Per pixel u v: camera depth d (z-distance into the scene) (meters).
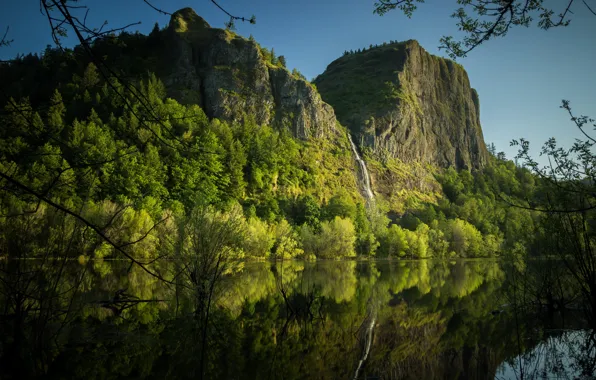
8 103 5.16
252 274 39.16
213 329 14.17
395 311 19.08
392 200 146.25
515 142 11.66
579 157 11.07
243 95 132.38
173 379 9.24
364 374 9.88
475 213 151.25
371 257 91.06
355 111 181.75
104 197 62.25
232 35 150.25
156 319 15.40
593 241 14.73
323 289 28.38
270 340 13.09
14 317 12.20
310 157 128.00
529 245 18.20
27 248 11.55
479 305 20.31
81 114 99.56
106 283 26.78
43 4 3.71
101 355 10.71
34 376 9.03
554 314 16.55
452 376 9.64
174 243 19.66
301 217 94.19
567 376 9.23
